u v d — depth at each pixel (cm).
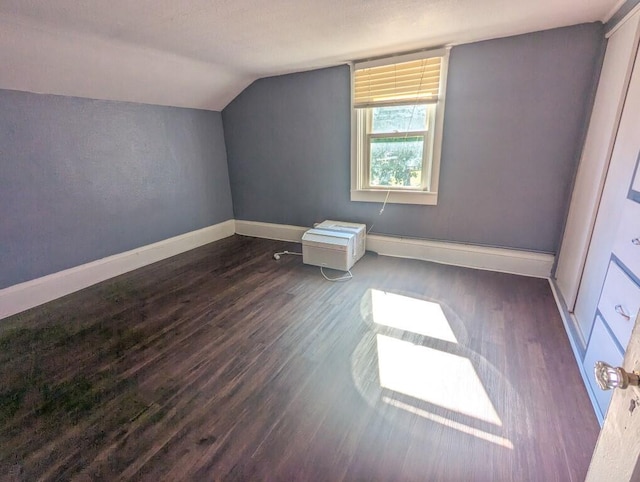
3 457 128
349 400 151
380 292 253
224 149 393
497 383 158
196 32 207
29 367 177
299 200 369
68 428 140
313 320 217
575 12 196
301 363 176
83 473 121
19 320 224
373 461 122
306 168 352
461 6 183
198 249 366
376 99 293
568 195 247
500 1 178
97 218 280
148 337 203
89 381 167
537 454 122
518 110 247
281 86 337
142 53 238
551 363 170
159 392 159
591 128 217
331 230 308
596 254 177
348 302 239
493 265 285
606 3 183
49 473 121
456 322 210
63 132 250
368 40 235
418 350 184
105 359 183
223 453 127
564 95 232
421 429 135
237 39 223
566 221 247
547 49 229
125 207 301
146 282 282
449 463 121
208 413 146
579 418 137
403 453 125
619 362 126
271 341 196
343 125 318
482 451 125
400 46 253
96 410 149
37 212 242
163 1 163
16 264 235
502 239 278
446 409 144
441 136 275
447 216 294
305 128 338
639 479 52
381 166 315
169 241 343
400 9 184
